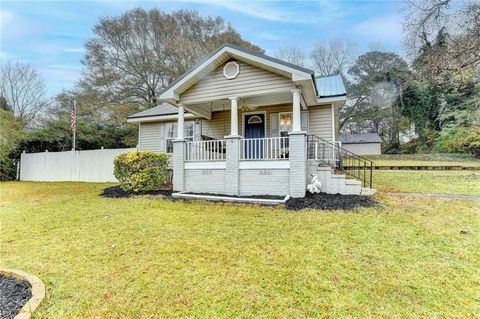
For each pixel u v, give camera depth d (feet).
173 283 9.86
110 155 44.91
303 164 24.59
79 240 14.83
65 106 72.38
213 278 10.21
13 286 9.68
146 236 15.31
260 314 8.00
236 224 17.42
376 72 96.02
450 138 65.36
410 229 15.83
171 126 43.42
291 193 24.86
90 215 20.57
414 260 11.68
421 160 60.64
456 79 46.60
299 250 12.86
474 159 58.80
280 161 25.67
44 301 8.68
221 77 28.48
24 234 16.07
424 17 46.80
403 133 89.45
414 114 81.41
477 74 46.96
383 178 38.34
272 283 9.79
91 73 76.18
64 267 11.33
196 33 86.22
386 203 22.21
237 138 27.25
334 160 30.55
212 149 31.48
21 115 71.41
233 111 27.84
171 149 42.91
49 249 13.50
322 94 32.58
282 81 26.09
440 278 10.09
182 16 85.40
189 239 14.67
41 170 50.88
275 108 35.53
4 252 13.15
